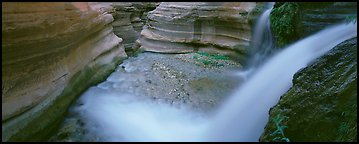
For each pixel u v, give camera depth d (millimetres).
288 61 6871
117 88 6977
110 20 8961
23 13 4613
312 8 7379
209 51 10875
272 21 8336
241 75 8344
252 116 5672
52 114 5215
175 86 7270
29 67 4820
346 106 3871
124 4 12555
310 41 6891
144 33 12734
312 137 3889
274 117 4426
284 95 4715
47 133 4898
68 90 5926
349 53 4734
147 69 8617
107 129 5223
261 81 7031
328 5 7121
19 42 4480
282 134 4066
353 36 5719
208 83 7586
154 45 11922
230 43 10352
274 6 8805
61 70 5785
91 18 7277
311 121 4023
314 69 4867
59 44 5523
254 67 8688
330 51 5070
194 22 11281
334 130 3783
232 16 10133
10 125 4402
